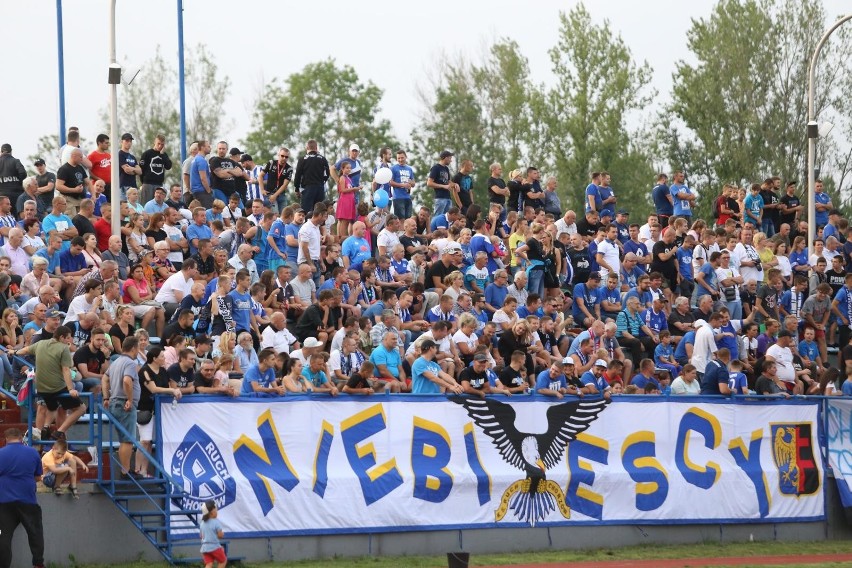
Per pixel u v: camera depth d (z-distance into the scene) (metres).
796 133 134.00
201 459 43.25
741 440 54.19
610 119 141.62
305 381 46.97
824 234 78.69
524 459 49.06
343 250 62.91
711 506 52.81
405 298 57.59
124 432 40.88
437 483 47.12
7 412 44.59
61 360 41.38
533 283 63.06
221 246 60.34
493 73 160.00
